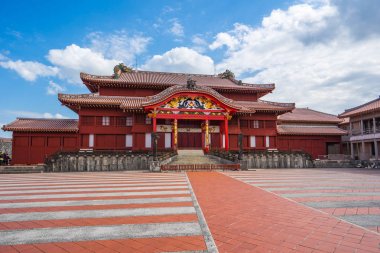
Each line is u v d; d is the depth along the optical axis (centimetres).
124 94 4094
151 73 4881
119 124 3800
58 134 3706
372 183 1648
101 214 831
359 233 633
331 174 2392
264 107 4097
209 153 3597
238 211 869
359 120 4228
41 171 2923
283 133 4353
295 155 3572
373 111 3841
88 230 668
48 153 3656
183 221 749
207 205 963
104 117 3769
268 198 1105
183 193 1237
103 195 1184
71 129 3644
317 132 4506
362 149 4141
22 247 555
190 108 3616
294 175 2262
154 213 844
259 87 4512
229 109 3669
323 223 720
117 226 702
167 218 782
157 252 525
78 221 751
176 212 857
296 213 838
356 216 797
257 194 1209
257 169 3172
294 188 1412
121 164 3105
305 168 3497
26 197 1141
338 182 1706
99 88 4019
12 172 2841
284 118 4669
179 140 3938
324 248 539
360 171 2845
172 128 3862
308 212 852
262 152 3484
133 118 3753
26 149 3619
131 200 1063
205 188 1408
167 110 3544
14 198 1118
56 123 3862
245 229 671
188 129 3984
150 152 3167
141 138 3762
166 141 3841
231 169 2812
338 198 1104
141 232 651
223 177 2052
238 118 4091
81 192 1277
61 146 3697
